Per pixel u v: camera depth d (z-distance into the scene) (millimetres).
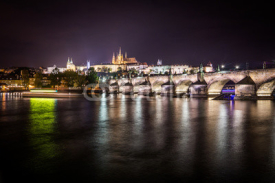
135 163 13969
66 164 13906
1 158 15148
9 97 102375
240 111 43094
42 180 11664
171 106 56062
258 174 12227
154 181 11430
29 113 41875
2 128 26469
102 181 11484
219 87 99125
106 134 22594
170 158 14867
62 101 76875
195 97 97312
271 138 20500
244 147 17406
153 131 24000
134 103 67438
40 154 16000
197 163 13898
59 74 171750
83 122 30688
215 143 18719
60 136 21844
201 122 30125
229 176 11984
